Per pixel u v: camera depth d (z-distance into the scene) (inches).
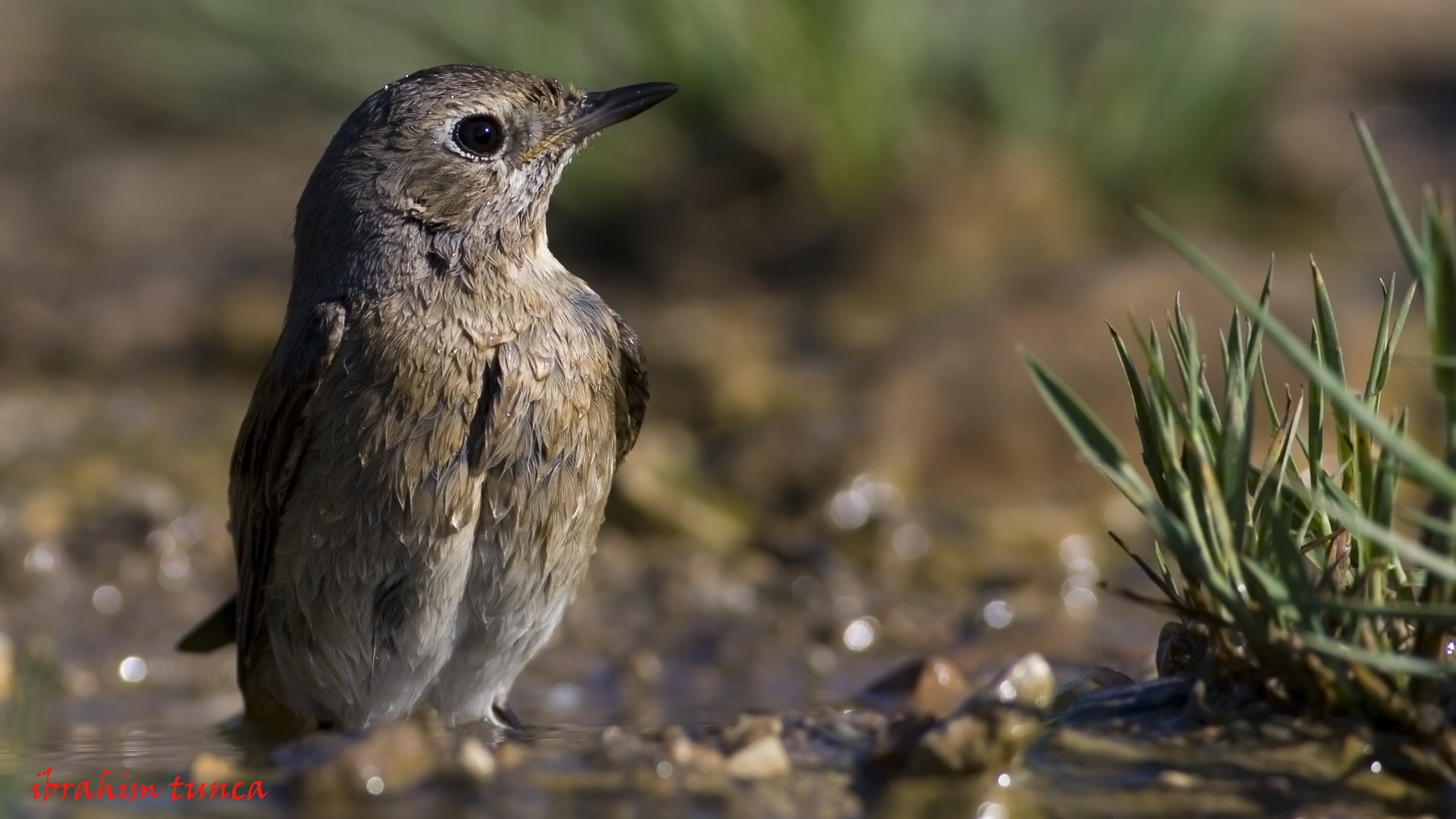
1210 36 783.7
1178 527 257.3
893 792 251.1
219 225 812.6
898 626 457.7
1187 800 241.9
